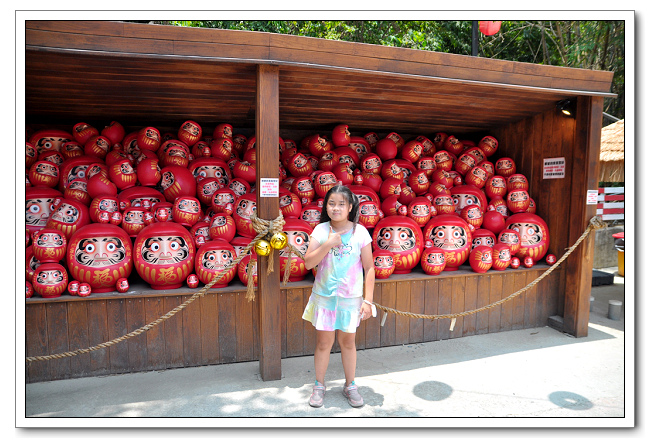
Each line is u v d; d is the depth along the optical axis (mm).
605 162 7484
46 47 2689
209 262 3629
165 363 3584
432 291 4340
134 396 3129
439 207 4844
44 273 3268
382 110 4707
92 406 2980
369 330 4137
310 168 4711
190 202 3922
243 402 3059
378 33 11219
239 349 3756
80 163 3951
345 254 2863
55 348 3346
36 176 3846
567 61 11781
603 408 3049
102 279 3365
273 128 3164
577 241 4234
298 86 3854
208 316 3650
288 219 4023
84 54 2742
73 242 3361
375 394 3213
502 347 4203
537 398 3182
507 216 5094
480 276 4527
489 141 5473
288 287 3805
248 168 4379
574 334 4504
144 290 3553
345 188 2824
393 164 4980
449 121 5297
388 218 4344
